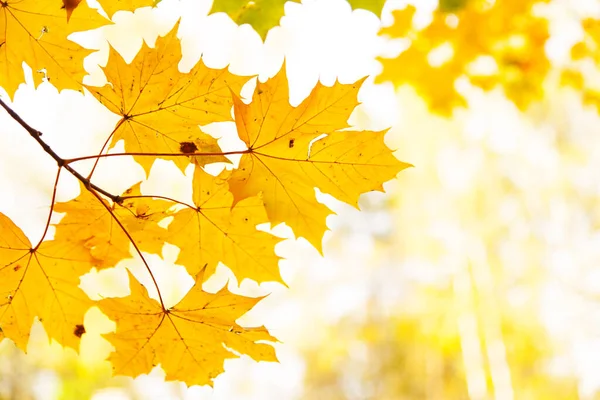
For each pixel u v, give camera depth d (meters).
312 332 13.02
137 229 1.32
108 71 1.20
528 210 9.98
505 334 9.94
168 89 1.23
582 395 9.52
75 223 1.33
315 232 1.26
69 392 6.63
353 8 1.80
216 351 1.38
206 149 1.29
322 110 1.20
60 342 1.39
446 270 10.17
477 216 9.77
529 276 10.06
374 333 12.57
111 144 1.25
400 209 10.92
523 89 2.85
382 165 1.23
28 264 1.33
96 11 1.25
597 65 2.84
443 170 9.81
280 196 1.24
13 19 1.22
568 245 10.08
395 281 12.87
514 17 2.57
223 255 1.36
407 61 2.80
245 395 11.47
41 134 1.20
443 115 2.97
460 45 2.71
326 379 13.46
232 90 1.18
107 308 1.31
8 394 6.50
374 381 12.83
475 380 9.41
